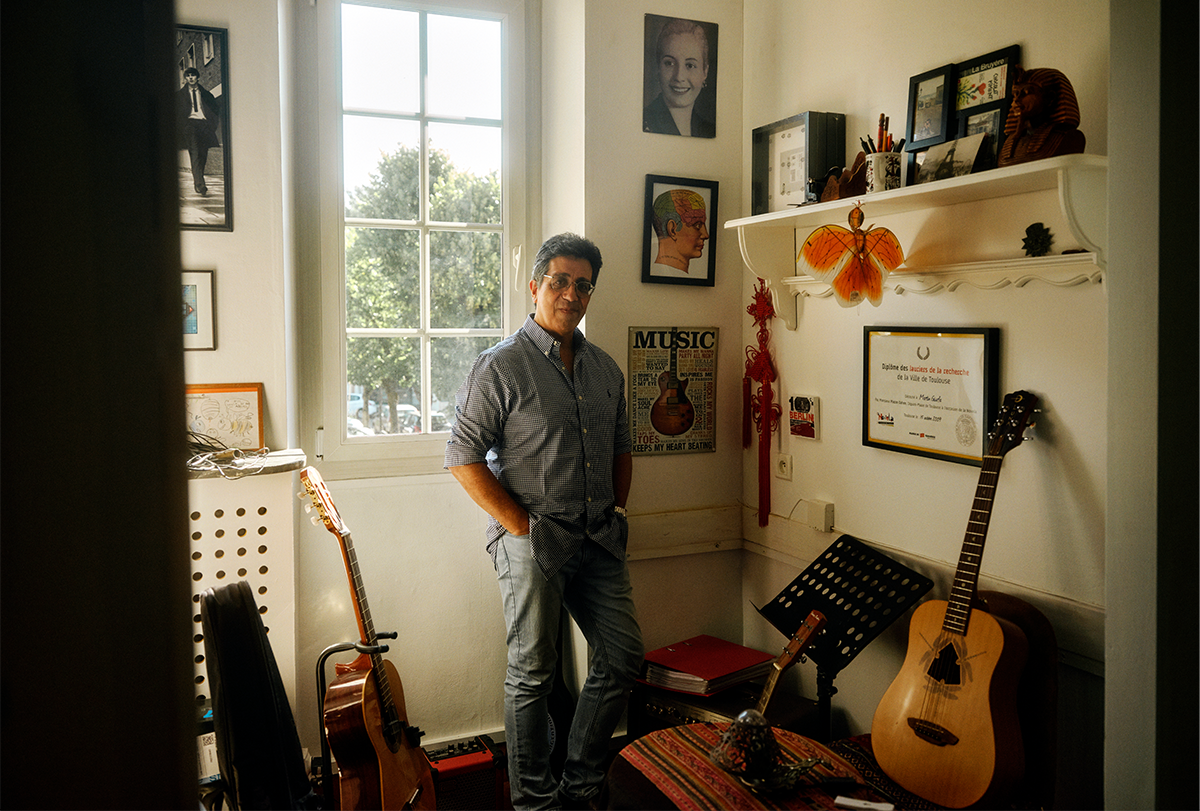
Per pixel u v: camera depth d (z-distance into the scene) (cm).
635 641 231
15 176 39
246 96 218
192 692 43
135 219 41
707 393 280
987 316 191
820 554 236
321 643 257
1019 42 179
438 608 271
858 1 226
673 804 156
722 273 280
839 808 152
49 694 40
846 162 232
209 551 212
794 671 260
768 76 266
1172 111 118
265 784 162
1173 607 121
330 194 257
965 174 176
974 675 162
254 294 222
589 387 231
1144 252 121
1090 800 172
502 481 227
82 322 40
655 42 263
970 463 194
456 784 236
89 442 40
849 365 235
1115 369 126
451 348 278
